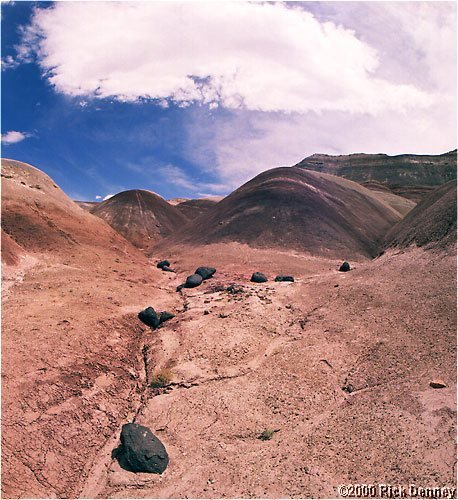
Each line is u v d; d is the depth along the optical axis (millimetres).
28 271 31000
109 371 20328
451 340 19281
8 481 13461
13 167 46469
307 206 57469
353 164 193375
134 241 74125
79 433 16203
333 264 46031
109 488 13914
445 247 29031
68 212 43719
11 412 15820
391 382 17766
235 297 30484
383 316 23797
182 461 14859
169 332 24938
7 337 20172
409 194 130375
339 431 15281
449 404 14859
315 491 12438
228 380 19906
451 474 11922
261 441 15695
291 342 23297
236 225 55219
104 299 28250
